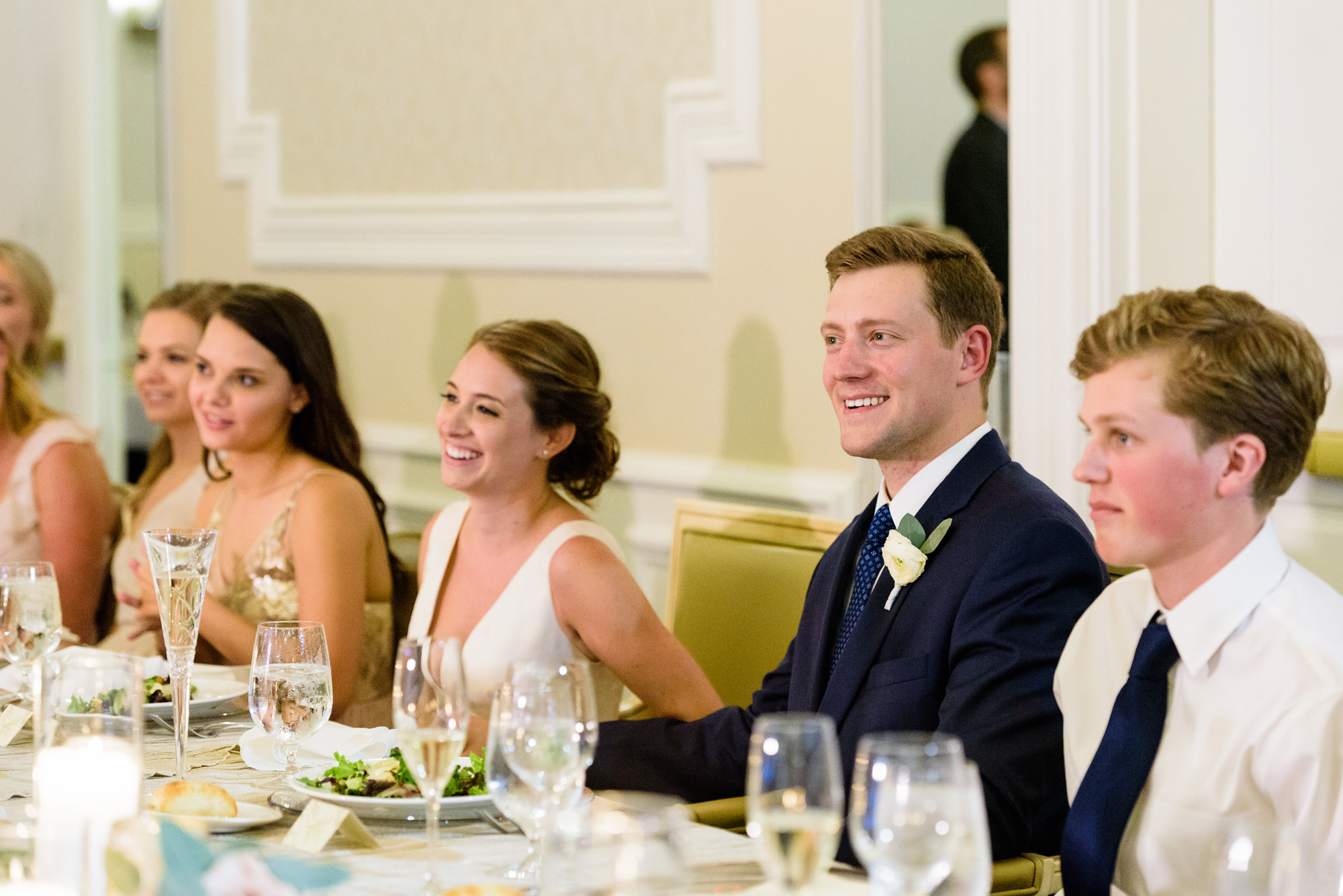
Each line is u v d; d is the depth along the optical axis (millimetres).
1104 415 1583
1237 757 1521
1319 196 2721
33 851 1206
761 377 3598
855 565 2281
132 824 1221
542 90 4043
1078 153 2953
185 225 5230
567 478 2750
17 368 3684
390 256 4480
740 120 3564
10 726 2143
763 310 3580
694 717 2520
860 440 2188
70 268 5906
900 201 3621
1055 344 3025
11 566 2203
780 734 1226
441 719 1489
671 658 2537
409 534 3332
